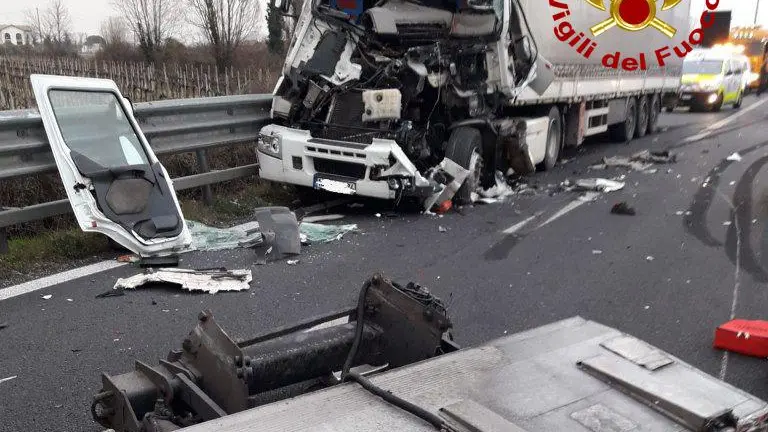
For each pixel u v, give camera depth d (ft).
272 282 18.25
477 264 20.40
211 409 7.60
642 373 6.98
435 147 29.45
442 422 5.96
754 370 13.58
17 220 19.06
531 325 15.65
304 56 28.12
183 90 50.16
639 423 6.14
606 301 17.39
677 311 16.78
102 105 20.93
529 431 5.90
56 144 19.21
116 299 16.57
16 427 10.71
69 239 20.18
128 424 8.14
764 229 25.16
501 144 32.19
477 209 28.30
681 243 23.16
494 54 29.14
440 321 8.80
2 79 43.68
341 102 27.32
